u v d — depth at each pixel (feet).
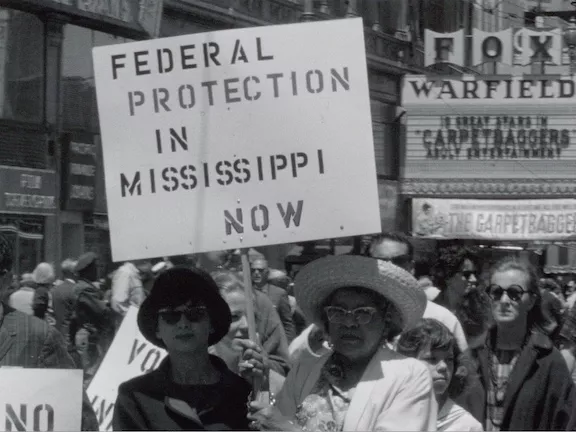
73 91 79.20
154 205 18.47
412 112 120.88
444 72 133.69
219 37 18.35
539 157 118.83
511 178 119.14
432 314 23.99
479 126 119.24
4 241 19.62
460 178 120.26
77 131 79.30
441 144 120.37
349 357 16.33
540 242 116.26
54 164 76.84
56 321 43.52
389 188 119.55
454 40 116.16
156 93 18.47
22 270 73.82
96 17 78.13
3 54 73.20
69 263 46.21
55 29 76.59
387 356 16.34
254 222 18.26
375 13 119.65
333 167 18.17
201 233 18.33
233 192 18.31
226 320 16.35
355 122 18.17
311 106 18.26
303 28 18.24
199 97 18.39
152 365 23.94
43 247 75.87
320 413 16.17
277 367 26.66
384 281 16.25
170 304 15.88
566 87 118.11
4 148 73.20
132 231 18.48
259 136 18.30
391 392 15.90
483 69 128.16
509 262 20.88
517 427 20.01
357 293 16.46
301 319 49.57
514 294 20.61
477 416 20.44
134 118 18.51
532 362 20.03
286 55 18.26
